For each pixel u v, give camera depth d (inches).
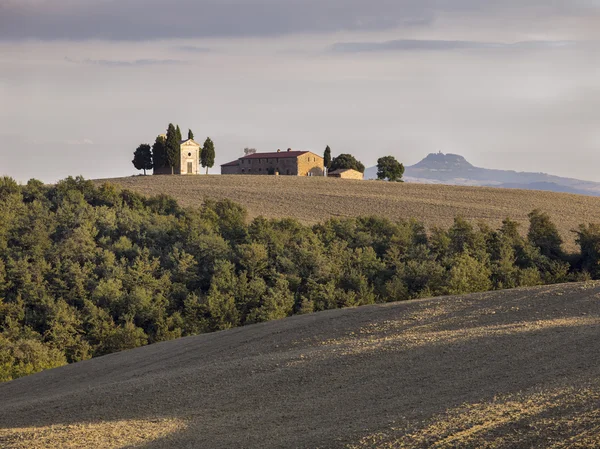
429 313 3582.7
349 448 1648.6
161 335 6412.4
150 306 6791.3
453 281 6683.1
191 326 6702.8
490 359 2389.3
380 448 1611.7
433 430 1667.1
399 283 6988.2
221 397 2455.7
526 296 3654.0
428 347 2699.3
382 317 3654.0
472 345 2618.1
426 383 2231.8
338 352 2866.6
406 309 3757.4
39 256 7775.6
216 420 2153.1
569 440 1464.1
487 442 1531.7
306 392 2375.7
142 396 2603.3
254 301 7091.5
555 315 3142.2
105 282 7150.6
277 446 1766.7
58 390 3297.2
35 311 6776.6
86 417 2386.8
